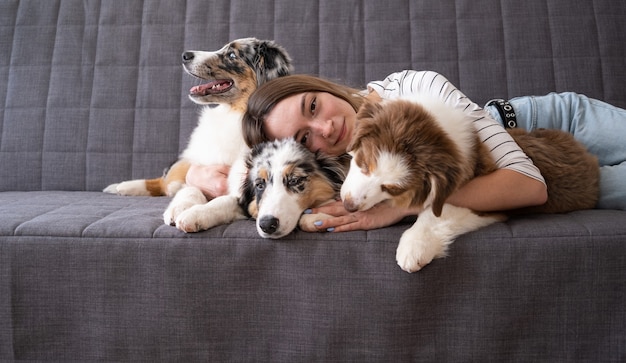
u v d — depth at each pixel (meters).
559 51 2.42
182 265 1.42
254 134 1.76
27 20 2.57
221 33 2.54
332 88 1.76
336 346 1.40
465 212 1.40
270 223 1.38
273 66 2.36
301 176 1.51
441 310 1.38
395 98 1.57
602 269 1.34
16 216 1.60
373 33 2.50
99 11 2.57
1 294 1.46
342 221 1.43
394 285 1.36
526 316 1.37
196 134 2.27
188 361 1.46
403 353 1.39
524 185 1.37
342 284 1.38
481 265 1.35
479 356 1.38
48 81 2.51
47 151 2.45
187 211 1.48
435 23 2.49
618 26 2.44
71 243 1.45
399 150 1.29
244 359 1.45
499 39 2.45
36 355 1.49
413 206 1.38
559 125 1.96
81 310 1.47
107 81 2.50
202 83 2.48
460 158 1.31
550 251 1.34
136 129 2.47
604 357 1.36
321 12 2.54
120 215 1.64
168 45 2.53
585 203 1.62
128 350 1.47
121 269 1.44
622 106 2.37
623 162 1.78
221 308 1.44
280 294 1.42
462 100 1.60
